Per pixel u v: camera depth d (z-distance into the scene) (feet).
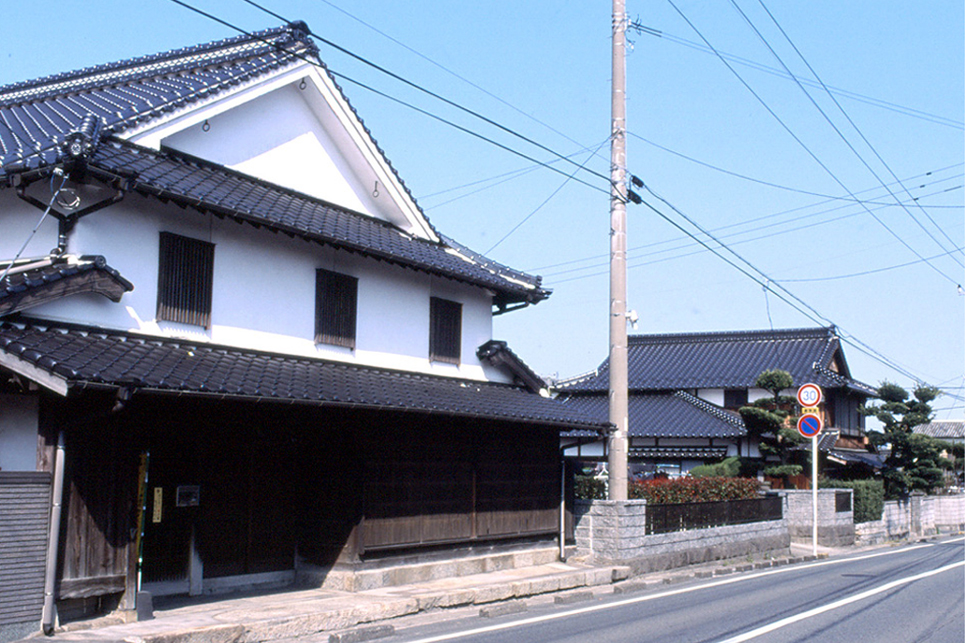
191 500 39.91
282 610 36.22
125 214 38.32
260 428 41.57
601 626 35.01
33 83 63.46
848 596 44.29
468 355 59.72
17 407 31.96
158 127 42.11
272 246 46.14
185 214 41.34
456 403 48.01
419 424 47.73
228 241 43.55
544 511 57.36
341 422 43.62
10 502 29.45
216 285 42.63
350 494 43.68
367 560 43.83
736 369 130.00
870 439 113.29
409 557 46.57
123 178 34.99
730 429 112.78
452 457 50.06
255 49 54.95
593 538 57.47
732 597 44.52
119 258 37.86
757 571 60.44
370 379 47.55
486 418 47.98
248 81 46.78
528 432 56.80
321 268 49.01
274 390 36.94
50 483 30.71
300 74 50.03
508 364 61.72
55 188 34.68
